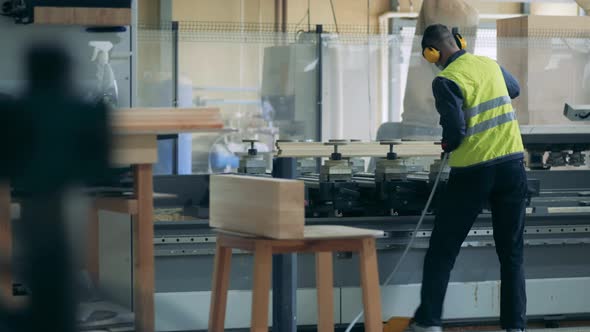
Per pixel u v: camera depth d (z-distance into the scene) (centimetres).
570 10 1038
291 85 654
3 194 308
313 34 649
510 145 485
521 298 495
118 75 464
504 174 484
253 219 377
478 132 481
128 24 441
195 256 494
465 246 536
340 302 517
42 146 226
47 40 238
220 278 407
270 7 997
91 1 436
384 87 649
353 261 520
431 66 626
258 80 647
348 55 650
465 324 547
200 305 494
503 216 491
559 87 610
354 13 1025
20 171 226
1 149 224
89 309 437
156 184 531
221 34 614
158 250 488
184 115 353
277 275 479
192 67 604
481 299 537
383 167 520
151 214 366
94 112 230
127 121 347
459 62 488
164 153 640
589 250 557
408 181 516
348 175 517
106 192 385
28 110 225
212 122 354
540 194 568
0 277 249
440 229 488
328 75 652
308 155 510
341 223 511
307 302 513
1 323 228
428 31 506
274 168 496
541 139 553
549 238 546
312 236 367
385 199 514
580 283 553
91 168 229
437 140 577
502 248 496
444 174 516
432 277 488
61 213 229
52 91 228
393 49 646
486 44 618
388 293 522
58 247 228
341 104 654
